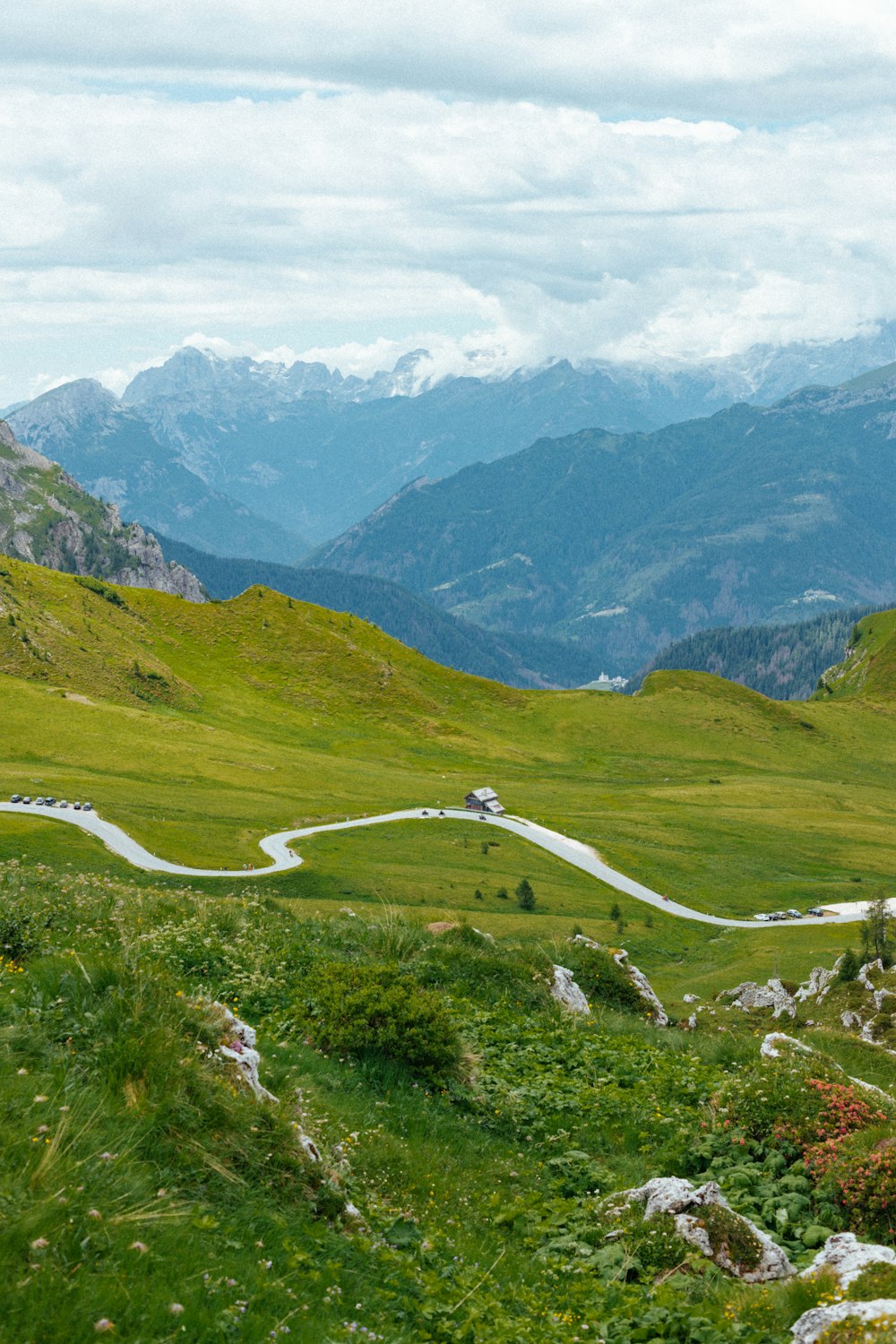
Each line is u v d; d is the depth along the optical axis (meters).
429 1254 11.91
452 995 26.86
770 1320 10.89
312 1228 11.14
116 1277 8.46
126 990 13.80
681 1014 59.94
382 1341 9.40
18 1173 9.35
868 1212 14.65
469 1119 18.56
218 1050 13.46
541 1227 14.37
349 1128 15.51
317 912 35.62
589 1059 23.34
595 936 117.06
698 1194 14.38
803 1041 35.50
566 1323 11.01
